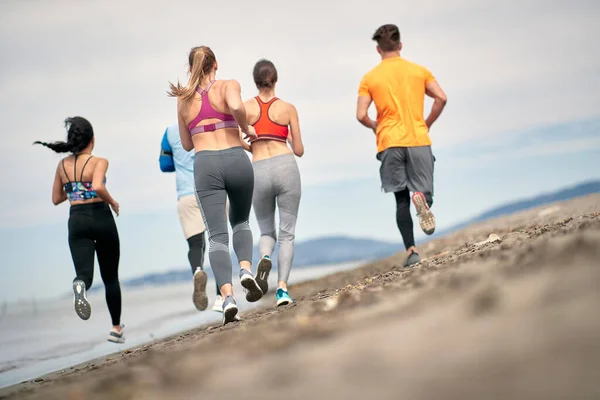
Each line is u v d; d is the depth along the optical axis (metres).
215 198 8.63
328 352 3.54
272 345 4.34
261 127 10.36
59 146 10.36
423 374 2.70
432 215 10.70
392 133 10.80
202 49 8.76
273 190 10.36
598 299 3.07
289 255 10.34
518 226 15.38
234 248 9.03
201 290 11.41
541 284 3.69
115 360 8.13
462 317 3.51
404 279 6.91
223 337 6.07
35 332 17.11
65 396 4.39
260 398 2.89
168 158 11.95
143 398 3.55
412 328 3.58
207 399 3.12
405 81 10.84
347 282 14.12
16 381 9.25
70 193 10.43
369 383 2.74
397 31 11.06
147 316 18.62
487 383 2.40
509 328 3.03
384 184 10.99
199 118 8.64
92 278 10.39
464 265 6.25
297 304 9.08
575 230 6.54
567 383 2.23
